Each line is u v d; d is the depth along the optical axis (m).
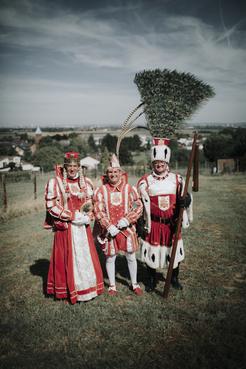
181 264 4.87
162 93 4.45
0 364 2.78
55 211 3.62
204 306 3.57
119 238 3.85
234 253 5.23
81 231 3.76
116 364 2.74
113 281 4.04
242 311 3.42
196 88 4.45
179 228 3.66
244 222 7.32
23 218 10.27
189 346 2.91
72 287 3.70
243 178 20.47
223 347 2.87
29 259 5.62
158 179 3.81
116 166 3.75
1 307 3.81
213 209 9.17
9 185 27.16
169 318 3.38
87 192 3.84
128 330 3.21
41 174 41.31
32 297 4.05
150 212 3.85
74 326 3.31
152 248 3.88
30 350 2.98
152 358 2.80
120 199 3.83
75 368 2.71
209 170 37.38
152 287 4.06
